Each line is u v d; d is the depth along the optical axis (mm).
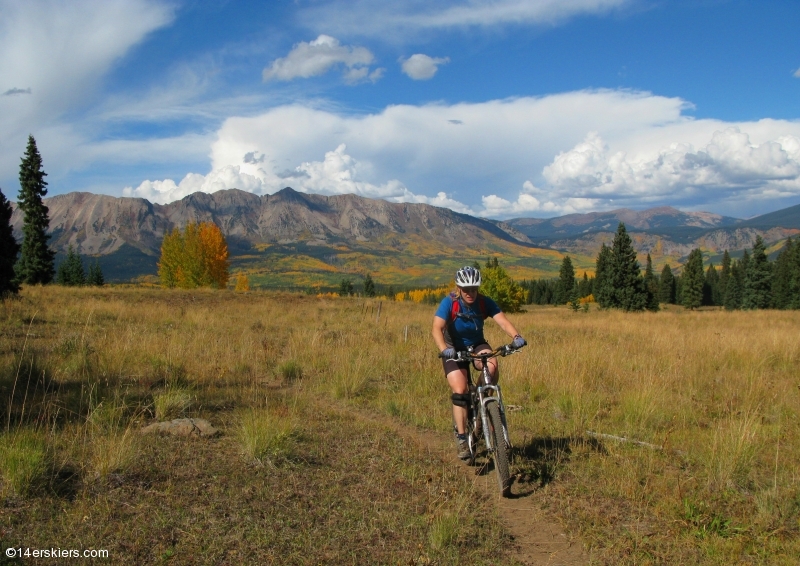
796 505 4039
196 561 3029
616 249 52000
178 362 8445
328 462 4734
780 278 65125
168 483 4012
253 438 4695
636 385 7434
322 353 10336
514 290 40344
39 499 3625
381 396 7477
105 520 3428
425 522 3639
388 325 16750
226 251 51062
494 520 3797
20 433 4453
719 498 4117
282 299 29578
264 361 9648
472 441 4766
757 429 5512
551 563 3275
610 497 4223
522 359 9117
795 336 12344
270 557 3100
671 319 25797
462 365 4859
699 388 7871
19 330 11586
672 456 5129
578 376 8055
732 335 13000
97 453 4297
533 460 5016
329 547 3262
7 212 18797
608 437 5645
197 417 5895
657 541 3510
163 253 52000
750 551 3418
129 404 6129
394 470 4609
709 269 102312
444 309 4785
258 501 3828
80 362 7875
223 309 21375
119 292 26859
